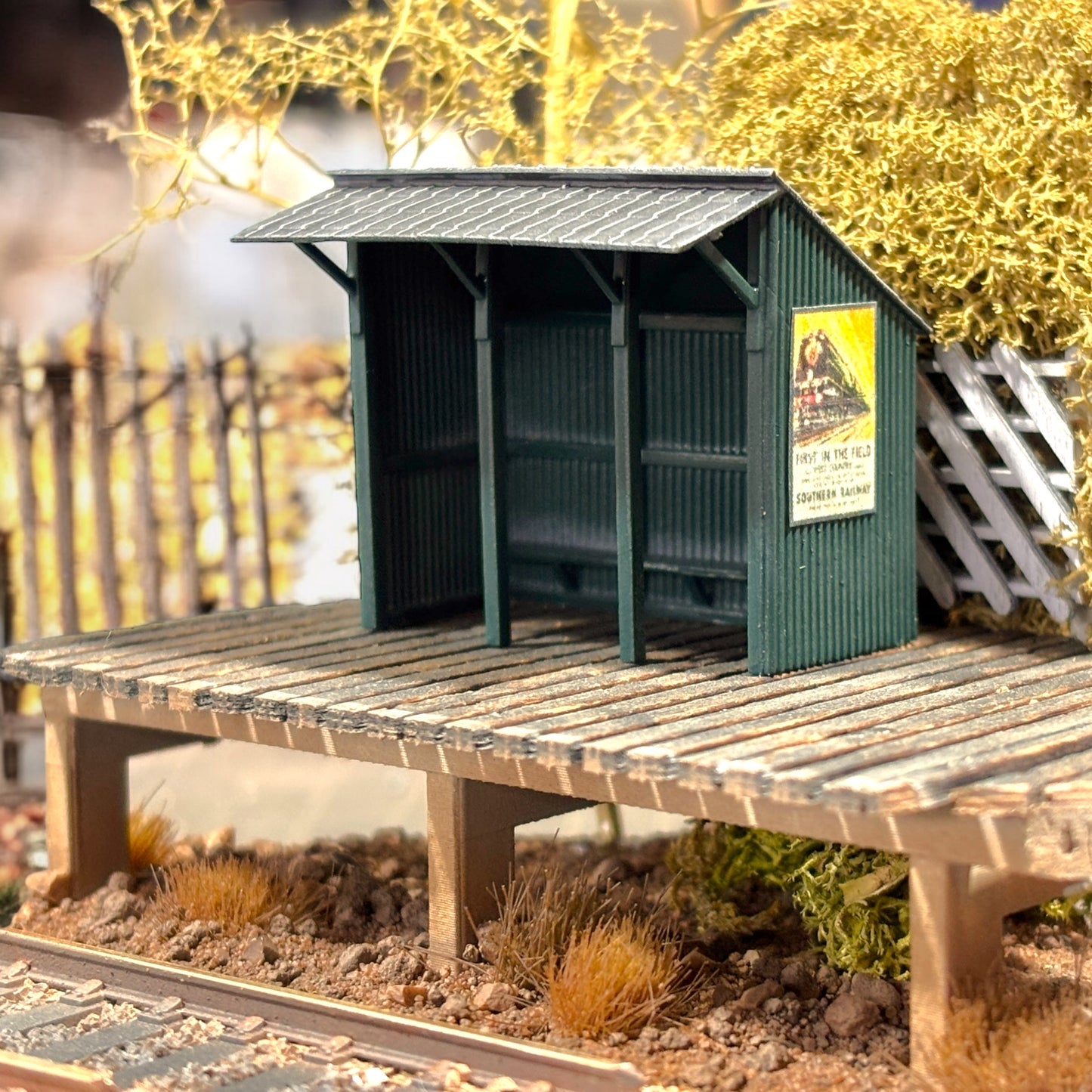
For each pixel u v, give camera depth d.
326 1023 0.21
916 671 0.22
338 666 0.23
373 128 0.35
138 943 0.23
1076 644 0.23
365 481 0.24
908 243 0.23
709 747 0.20
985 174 0.23
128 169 0.36
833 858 0.22
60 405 0.31
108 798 0.24
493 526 0.23
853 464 0.22
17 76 0.35
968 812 0.19
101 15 0.35
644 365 0.23
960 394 0.23
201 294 0.38
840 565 0.22
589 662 0.23
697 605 0.23
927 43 0.23
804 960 0.22
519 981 0.21
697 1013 0.21
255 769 0.31
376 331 0.23
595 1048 0.21
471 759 0.21
